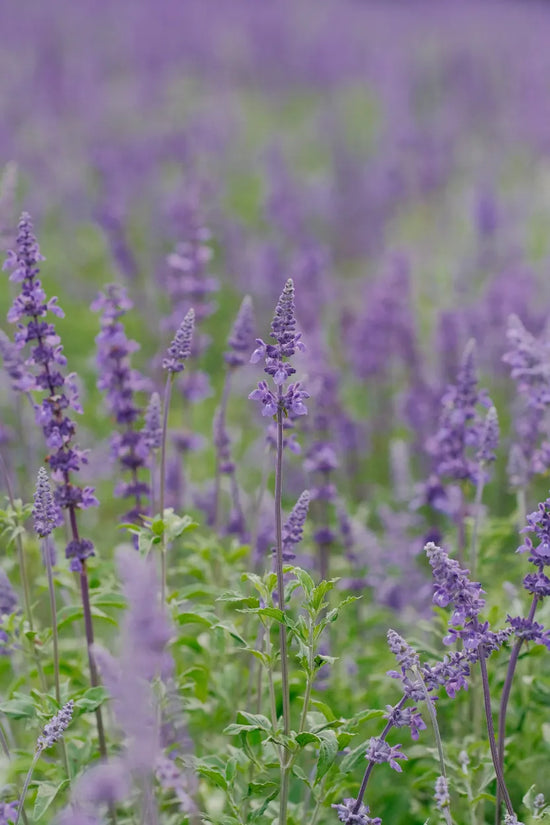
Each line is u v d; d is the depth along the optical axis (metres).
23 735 8.60
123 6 54.72
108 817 6.70
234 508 10.03
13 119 33.72
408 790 8.41
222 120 36.72
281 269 20.00
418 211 27.75
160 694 5.86
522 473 9.03
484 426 8.05
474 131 35.47
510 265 20.17
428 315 20.05
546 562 5.78
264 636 7.30
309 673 6.14
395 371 17.94
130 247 18.16
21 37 46.06
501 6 62.19
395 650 5.68
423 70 43.53
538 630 5.84
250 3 59.75
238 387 16.69
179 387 11.55
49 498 6.43
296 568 6.21
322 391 10.37
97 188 29.03
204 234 11.96
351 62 47.03
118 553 4.03
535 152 32.06
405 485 12.37
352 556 10.29
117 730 7.54
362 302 19.83
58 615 7.41
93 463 13.57
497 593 9.27
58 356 6.77
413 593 10.60
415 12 60.53
